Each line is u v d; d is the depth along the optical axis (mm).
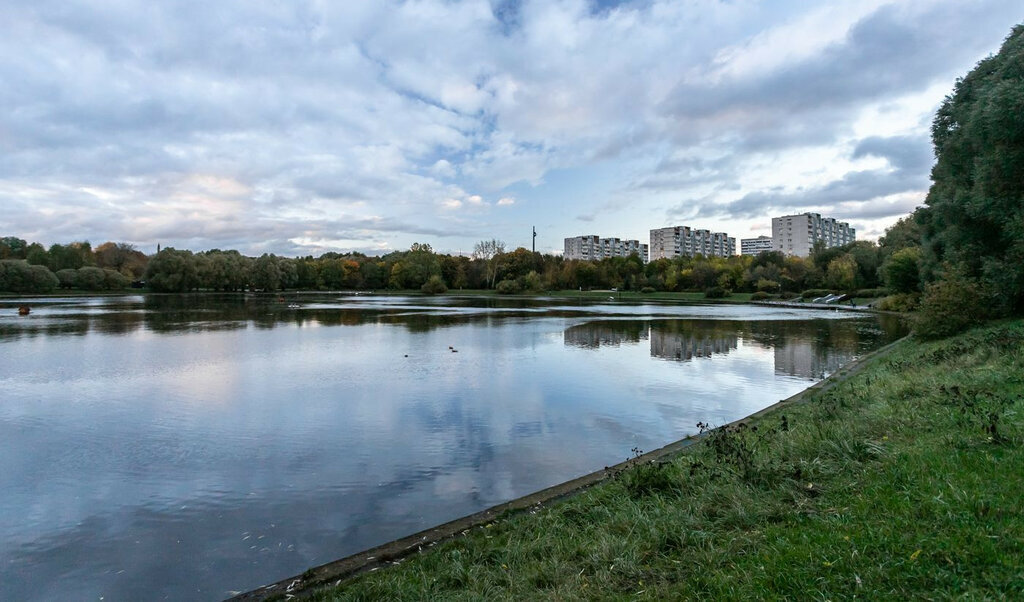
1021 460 4723
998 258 18875
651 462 7195
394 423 11273
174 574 5625
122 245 114062
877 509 4348
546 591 4191
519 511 6555
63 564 5867
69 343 25031
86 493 7766
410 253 114625
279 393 14266
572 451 9383
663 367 18156
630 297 86625
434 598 4375
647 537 4891
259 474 8453
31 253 89250
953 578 3207
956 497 4180
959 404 7012
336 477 8281
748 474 5805
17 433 10719
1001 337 11867
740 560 4031
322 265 124500
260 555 5988
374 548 5855
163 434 10609
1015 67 15523
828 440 6590
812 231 172500
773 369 17688
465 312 48719
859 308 49594
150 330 31125
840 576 3453
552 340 26297
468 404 12906
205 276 93188
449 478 8195
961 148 19859
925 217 27406
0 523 6863
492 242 118812
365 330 31469
